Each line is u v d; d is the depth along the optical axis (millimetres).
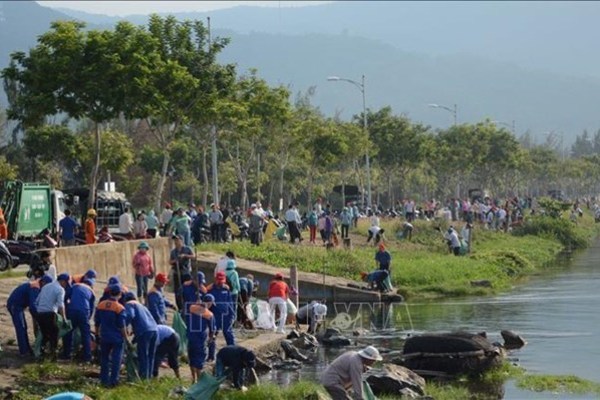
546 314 51125
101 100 58812
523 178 195000
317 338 42469
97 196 70000
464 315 51531
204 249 62344
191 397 26891
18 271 47094
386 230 87875
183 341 31312
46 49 59594
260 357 36719
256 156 114250
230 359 29344
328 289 58531
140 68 58906
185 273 39281
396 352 38531
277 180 127438
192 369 30016
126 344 28391
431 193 176875
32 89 59594
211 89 66438
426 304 57406
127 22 60906
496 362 34969
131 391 27078
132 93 58969
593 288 64500
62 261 42969
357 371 24375
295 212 72312
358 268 65062
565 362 36906
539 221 114000
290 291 49500
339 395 24328
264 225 74250
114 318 27969
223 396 27531
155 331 28953
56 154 93125
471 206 109062
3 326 33562
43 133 92062
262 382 31734
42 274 30859
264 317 42062
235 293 39344
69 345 30438
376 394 30281
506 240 99750
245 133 81000
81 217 68250
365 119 113562
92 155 94500
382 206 156000
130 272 50156
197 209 68312
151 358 29078
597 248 110812
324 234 73188
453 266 70375
